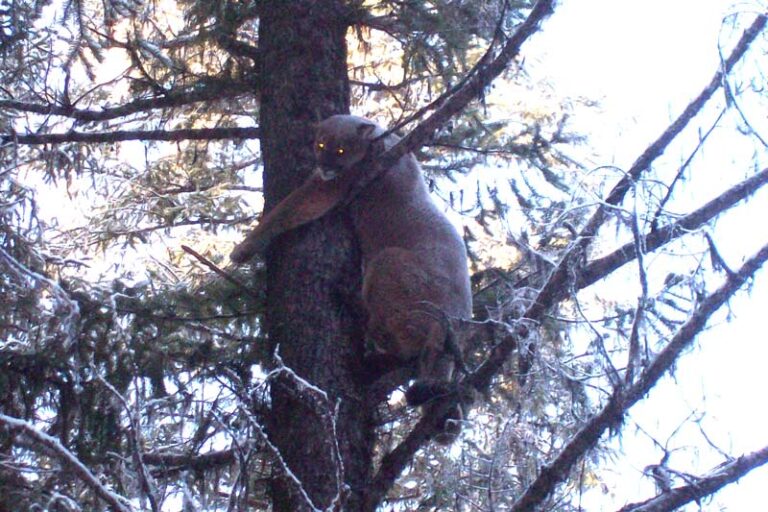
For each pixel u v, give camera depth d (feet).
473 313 29.81
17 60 31.27
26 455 24.82
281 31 30.48
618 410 22.00
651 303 22.67
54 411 26.78
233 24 31.50
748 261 22.35
